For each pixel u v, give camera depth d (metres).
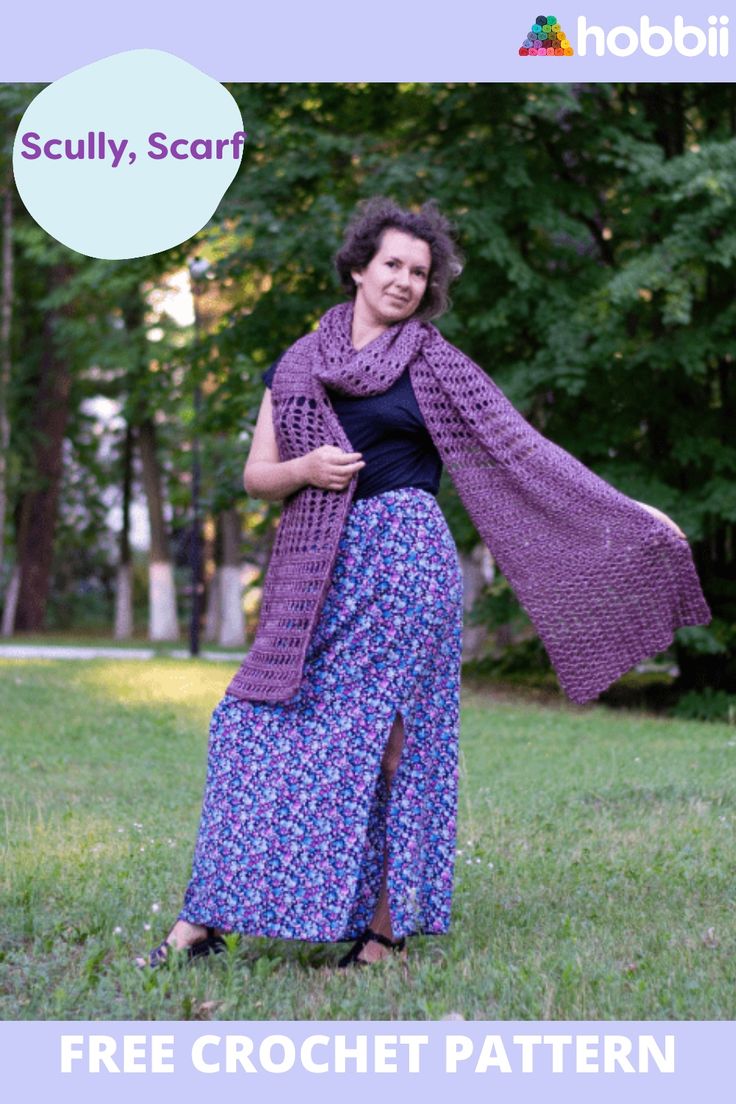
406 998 3.54
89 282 18.41
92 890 4.71
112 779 8.25
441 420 4.02
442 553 3.94
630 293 12.32
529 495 4.06
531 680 16.39
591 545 4.04
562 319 13.24
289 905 3.77
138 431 30.30
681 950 4.01
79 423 35.91
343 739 3.82
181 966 3.77
